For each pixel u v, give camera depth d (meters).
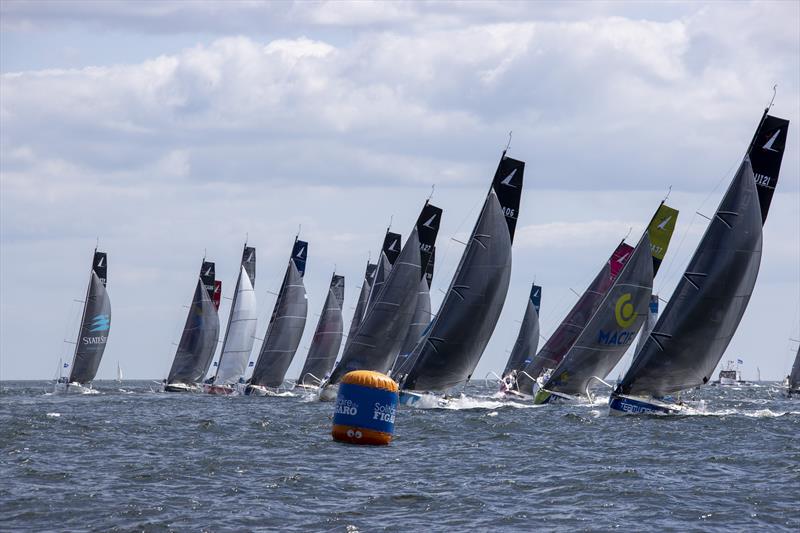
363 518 103.00
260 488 118.44
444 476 128.25
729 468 135.88
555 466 137.50
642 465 139.12
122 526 98.19
